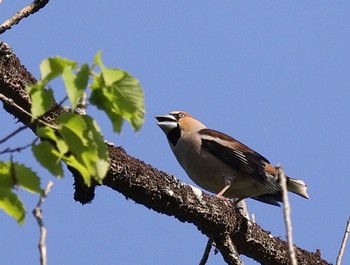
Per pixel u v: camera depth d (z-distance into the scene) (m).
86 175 6.01
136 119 5.67
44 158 5.88
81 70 5.48
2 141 5.77
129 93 5.61
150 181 10.49
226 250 11.04
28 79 10.42
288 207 6.60
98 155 5.88
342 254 7.99
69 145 5.86
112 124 5.72
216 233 11.08
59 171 5.90
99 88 5.61
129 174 10.35
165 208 10.73
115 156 10.27
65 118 5.81
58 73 5.57
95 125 5.84
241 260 11.00
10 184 5.77
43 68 5.55
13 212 5.80
